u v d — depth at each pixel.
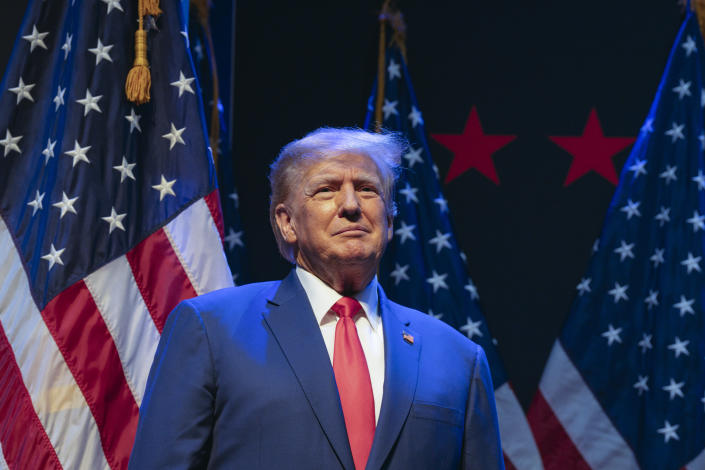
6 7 6.21
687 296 7.93
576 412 7.96
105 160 5.12
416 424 3.37
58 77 5.37
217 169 7.83
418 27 8.80
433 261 8.07
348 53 8.71
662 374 7.84
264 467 3.15
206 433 3.27
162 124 5.29
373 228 3.59
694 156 8.13
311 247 3.59
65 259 4.93
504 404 8.03
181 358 3.39
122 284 5.02
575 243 8.52
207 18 7.92
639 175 8.15
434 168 8.27
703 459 7.71
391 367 3.47
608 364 7.98
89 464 4.80
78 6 5.34
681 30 8.38
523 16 8.77
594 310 8.05
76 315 4.90
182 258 5.14
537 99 8.71
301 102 8.66
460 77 8.73
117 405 4.93
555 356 8.09
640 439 7.85
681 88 8.23
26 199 5.18
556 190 8.60
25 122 5.30
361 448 3.25
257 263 8.44
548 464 7.92
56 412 4.80
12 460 4.72
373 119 8.20
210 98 7.82
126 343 4.98
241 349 3.37
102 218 5.05
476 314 8.06
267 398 3.24
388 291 7.93
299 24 8.77
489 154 8.67
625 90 8.67
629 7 8.74
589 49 8.73
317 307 3.62
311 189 3.61
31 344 4.85
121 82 5.25
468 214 8.60
